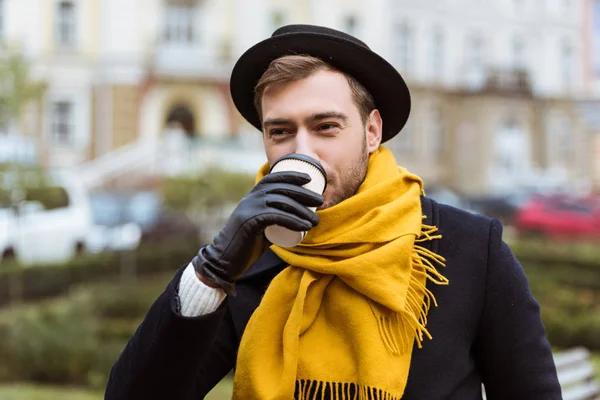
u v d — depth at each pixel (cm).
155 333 163
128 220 1587
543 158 3641
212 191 1578
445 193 2462
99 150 2772
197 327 159
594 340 869
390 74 184
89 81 2770
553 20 3781
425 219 189
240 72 196
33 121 2650
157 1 2794
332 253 174
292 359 168
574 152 3722
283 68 173
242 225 153
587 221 2038
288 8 3025
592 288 1251
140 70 2781
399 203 177
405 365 173
